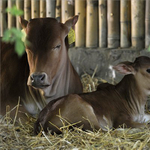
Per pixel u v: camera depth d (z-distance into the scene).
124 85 8.37
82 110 6.91
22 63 8.57
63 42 7.66
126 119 7.74
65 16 12.41
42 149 6.17
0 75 8.58
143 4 11.05
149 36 10.95
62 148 6.19
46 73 7.09
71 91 8.79
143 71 8.04
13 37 2.94
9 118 7.69
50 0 12.66
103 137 6.48
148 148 6.18
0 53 8.98
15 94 8.28
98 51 11.82
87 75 11.94
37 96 8.19
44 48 7.20
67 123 6.81
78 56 12.19
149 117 8.64
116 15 11.54
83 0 12.09
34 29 7.34
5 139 6.78
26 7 13.45
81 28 12.26
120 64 7.91
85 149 5.98
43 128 6.83
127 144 6.30
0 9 14.05
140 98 8.27
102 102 7.85
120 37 11.59
